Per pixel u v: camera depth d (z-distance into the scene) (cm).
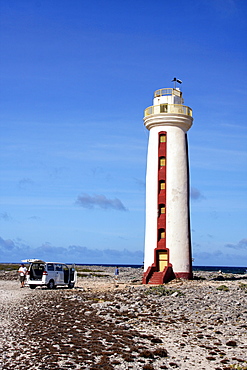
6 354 1473
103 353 1543
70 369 1345
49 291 3569
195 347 1734
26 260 3956
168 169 4266
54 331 1847
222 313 2311
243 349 1714
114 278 5612
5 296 3169
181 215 4200
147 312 2414
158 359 1546
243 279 4619
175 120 4309
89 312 2359
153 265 4153
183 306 2530
